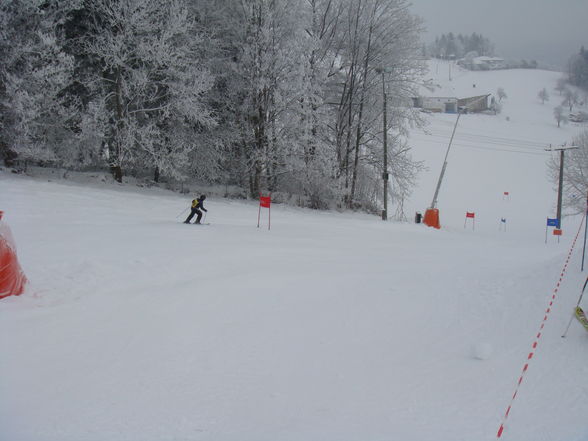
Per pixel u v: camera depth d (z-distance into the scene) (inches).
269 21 1008.2
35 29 780.0
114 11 855.7
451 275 363.3
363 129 1232.8
